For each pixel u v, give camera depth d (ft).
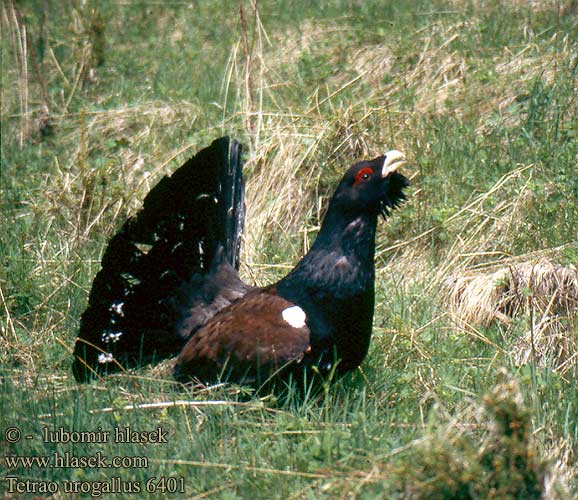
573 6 55.11
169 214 31.09
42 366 32.45
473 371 30.37
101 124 50.52
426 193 41.45
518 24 54.49
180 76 56.44
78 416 27.66
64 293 36.27
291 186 42.14
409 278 37.40
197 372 29.27
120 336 31.45
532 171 40.91
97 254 39.24
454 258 37.50
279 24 61.93
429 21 57.26
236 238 32.30
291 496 23.89
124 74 57.98
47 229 40.32
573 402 28.30
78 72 57.67
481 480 21.58
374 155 43.42
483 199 39.83
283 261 38.65
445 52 51.78
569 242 36.94
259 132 44.75
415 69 51.01
